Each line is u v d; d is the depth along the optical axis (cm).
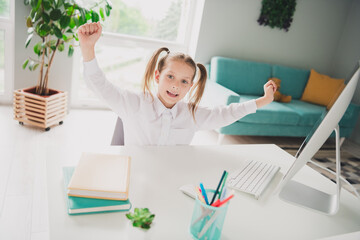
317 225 84
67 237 63
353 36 392
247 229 76
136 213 62
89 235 65
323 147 333
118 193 74
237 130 284
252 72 339
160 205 79
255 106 125
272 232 77
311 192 101
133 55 339
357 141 373
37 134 241
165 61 113
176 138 126
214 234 68
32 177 183
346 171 276
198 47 338
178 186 89
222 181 70
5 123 250
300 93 376
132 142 125
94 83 109
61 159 94
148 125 120
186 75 111
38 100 240
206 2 320
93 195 74
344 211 94
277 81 343
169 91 112
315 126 93
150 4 326
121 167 87
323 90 359
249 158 120
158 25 339
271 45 375
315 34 393
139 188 84
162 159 105
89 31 99
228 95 262
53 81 287
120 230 68
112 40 315
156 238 67
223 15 333
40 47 239
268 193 96
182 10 344
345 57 402
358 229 86
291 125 306
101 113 321
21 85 282
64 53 281
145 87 120
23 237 135
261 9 347
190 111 126
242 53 363
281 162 122
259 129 293
